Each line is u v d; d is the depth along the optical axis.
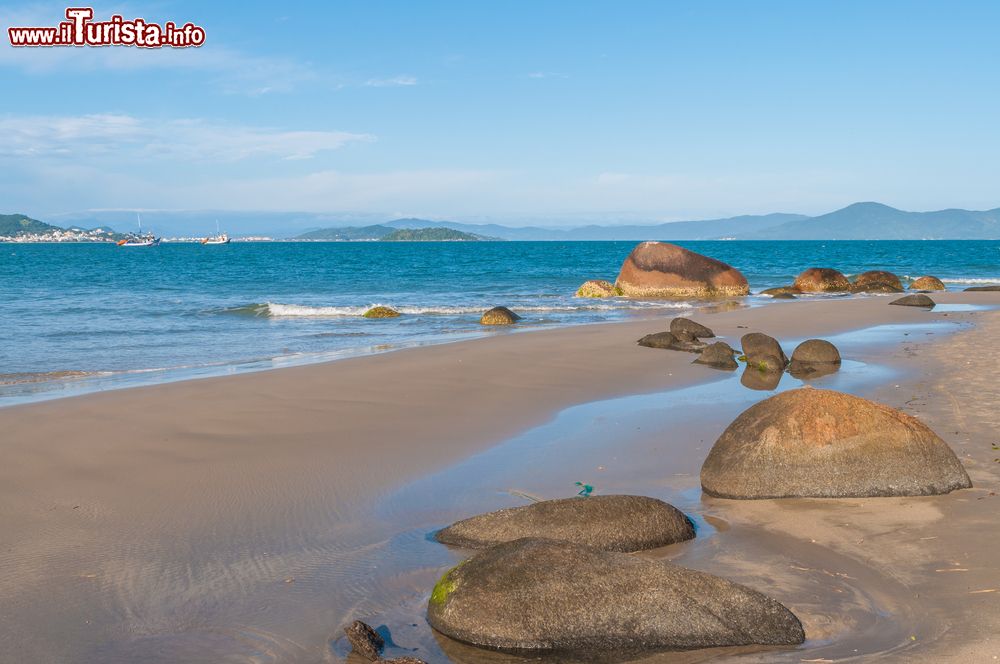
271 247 173.88
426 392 12.18
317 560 5.87
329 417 10.47
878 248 131.75
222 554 5.98
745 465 7.06
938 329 19.95
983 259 77.56
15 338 19.34
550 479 7.86
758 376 13.71
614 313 26.31
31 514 6.80
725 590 4.69
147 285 40.69
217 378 13.16
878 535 5.99
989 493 6.81
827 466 6.91
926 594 4.99
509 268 59.97
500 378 13.41
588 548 4.94
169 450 8.80
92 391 12.62
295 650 4.57
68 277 47.62
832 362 14.77
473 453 8.84
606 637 4.51
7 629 4.82
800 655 4.35
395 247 167.88
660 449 8.89
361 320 24.41
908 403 10.70
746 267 63.22
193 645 4.65
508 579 4.74
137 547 6.11
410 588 5.38
